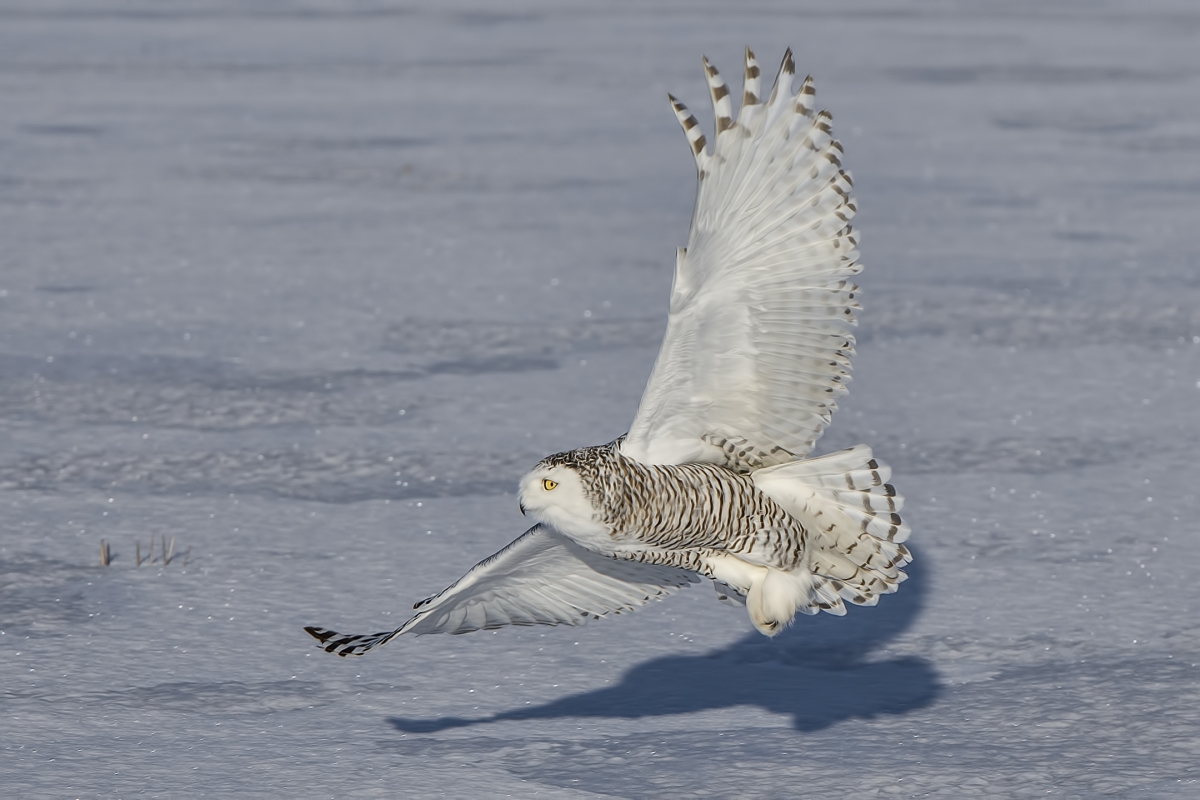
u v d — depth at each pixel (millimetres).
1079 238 24531
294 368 16719
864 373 16703
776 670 9227
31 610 10008
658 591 7977
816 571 7582
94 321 18672
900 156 33500
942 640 9648
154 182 29391
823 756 7945
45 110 39500
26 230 24406
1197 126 38562
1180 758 7812
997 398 15680
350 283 21094
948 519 12008
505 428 14562
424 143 35219
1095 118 40062
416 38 64125
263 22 72125
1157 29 71750
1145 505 12305
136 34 63562
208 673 9086
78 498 12414
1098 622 9867
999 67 53219
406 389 15922
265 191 28781
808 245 7027
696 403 7297
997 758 7875
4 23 67688
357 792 7527
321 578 10727
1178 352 17500
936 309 19656
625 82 47438
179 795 7453
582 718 8508
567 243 24094
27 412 14883
